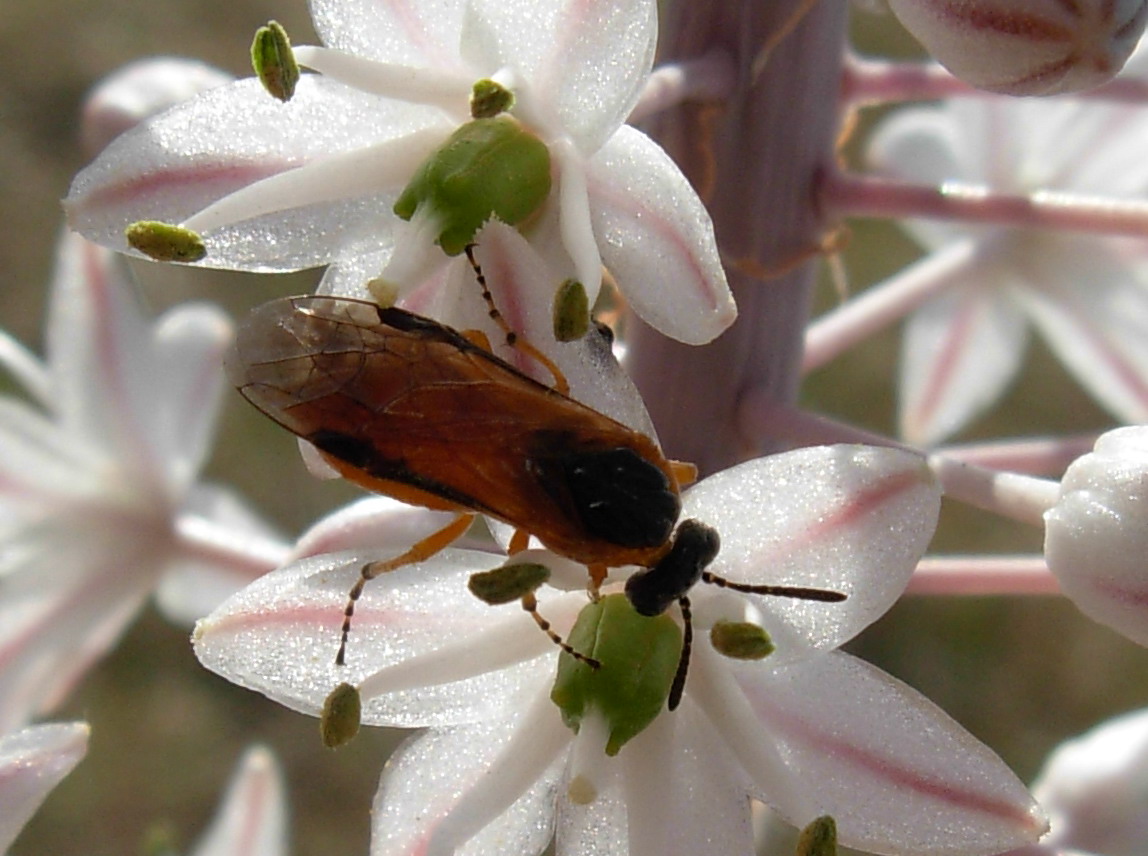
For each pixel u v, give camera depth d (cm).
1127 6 5
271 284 14
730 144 5
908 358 7
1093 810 6
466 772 5
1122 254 7
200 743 13
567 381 5
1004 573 5
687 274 5
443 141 5
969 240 7
